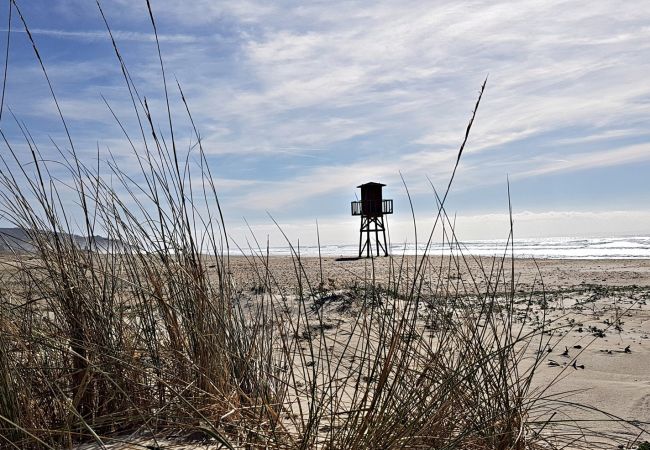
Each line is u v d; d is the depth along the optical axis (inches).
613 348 190.4
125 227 101.4
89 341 90.4
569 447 98.7
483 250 2023.9
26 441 74.7
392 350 79.5
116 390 89.2
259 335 109.3
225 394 91.0
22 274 100.1
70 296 92.3
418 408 82.8
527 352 183.6
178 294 100.0
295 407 105.7
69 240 97.7
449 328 100.5
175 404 88.1
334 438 77.2
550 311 286.5
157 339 99.9
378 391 77.3
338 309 203.0
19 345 88.0
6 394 78.3
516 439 83.3
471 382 90.4
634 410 125.6
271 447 75.8
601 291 413.1
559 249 2042.3
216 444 79.5
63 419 85.2
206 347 95.3
